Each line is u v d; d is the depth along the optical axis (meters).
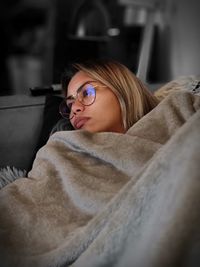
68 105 1.04
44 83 2.38
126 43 2.43
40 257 0.67
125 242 0.61
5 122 1.17
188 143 0.59
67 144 0.88
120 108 0.98
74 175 0.78
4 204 0.77
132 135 0.87
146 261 0.48
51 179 0.81
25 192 0.79
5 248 0.70
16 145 1.21
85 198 0.74
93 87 0.98
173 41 2.45
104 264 0.60
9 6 2.61
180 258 0.47
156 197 0.61
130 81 1.00
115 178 0.78
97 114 0.96
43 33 2.55
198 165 0.55
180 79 1.26
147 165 0.65
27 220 0.73
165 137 0.87
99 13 1.65
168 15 2.19
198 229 0.50
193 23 2.36
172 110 0.91
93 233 0.64
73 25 1.69
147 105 1.03
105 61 1.02
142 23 1.96
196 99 0.96
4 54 2.63
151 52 2.49
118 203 0.64
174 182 0.57
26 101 1.21
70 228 0.72
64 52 2.35
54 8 2.50
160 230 0.52
